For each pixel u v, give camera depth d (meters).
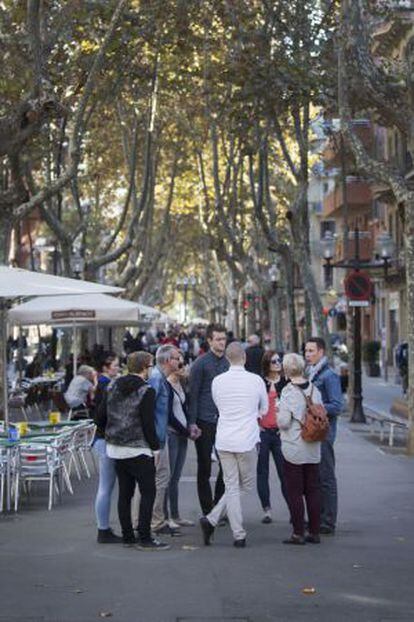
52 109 16.70
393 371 51.69
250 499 13.91
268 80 24.14
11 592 8.71
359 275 25.88
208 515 10.79
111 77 23.42
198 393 11.77
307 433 10.60
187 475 16.20
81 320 23.75
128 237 32.50
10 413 23.20
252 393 10.66
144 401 10.45
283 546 10.66
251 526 11.89
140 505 10.52
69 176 19.44
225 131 35.22
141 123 33.78
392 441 20.56
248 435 10.62
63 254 29.44
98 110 27.64
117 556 10.18
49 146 24.64
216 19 25.20
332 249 29.06
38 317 22.80
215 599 8.46
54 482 13.89
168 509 11.98
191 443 21.44
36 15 16.30
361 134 35.03
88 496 14.30
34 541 10.98
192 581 9.09
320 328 28.55
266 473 12.14
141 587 8.88
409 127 18.39
